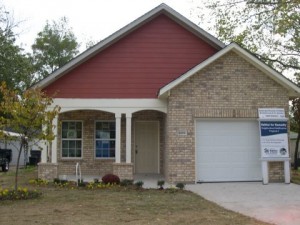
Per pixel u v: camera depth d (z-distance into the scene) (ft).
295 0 62.49
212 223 31.58
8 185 55.93
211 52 65.26
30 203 40.93
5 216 34.22
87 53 62.59
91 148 70.03
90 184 53.21
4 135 45.44
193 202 41.47
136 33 64.69
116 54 64.08
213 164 58.65
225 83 58.75
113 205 39.60
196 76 58.70
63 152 70.08
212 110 58.39
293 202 41.93
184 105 58.34
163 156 69.15
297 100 100.73
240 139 59.06
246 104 58.75
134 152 70.85
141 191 49.55
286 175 57.41
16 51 105.91
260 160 57.93
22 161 142.00
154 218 33.47
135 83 63.52
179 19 64.23
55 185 54.85
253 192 49.03
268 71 58.44
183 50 64.95
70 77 63.05
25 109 44.11
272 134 58.08
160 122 70.54
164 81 63.93
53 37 186.80
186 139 58.08
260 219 33.40
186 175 57.77
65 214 35.14
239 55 59.11
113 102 62.49
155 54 64.49
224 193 48.26
